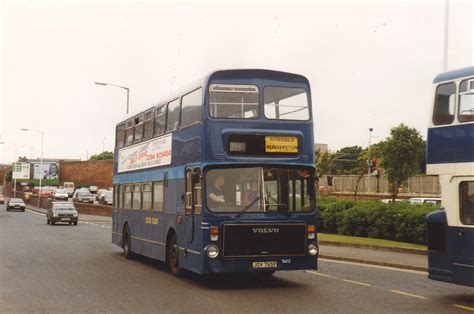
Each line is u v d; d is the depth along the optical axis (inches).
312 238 517.3
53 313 406.3
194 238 526.0
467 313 409.1
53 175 4576.8
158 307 428.5
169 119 631.8
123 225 811.4
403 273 642.2
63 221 1743.4
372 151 2330.2
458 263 453.1
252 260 501.4
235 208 504.1
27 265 701.9
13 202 2871.6
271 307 427.8
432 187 2020.2
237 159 510.3
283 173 518.0
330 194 2338.8
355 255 797.9
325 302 449.1
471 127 450.3
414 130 1983.3
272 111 526.6
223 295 483.5
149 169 700.0
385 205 1009.5
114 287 528.1
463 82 462.0
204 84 523.8
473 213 446.0
